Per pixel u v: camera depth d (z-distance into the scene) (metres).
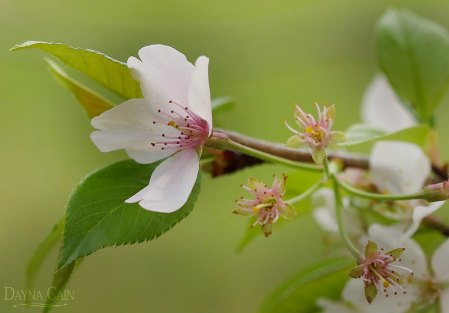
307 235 0.63
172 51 0.35
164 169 0.35
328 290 0.38
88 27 0.62
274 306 0.39
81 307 0.59
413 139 0.38
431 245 0.38
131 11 0.63
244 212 0.35
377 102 0.42
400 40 0.40
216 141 0.35
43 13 0.59
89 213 0.35
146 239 0.35
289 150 0.37
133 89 0.36
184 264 0.62
